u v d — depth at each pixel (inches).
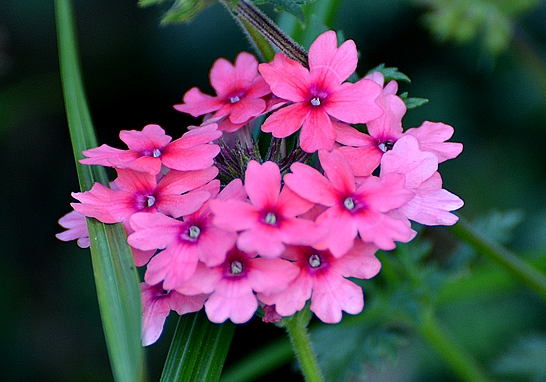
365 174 10.2
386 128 10.4
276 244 9.6
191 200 10.0
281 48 10.5
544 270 14.8
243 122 10.6
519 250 18.5
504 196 18.8
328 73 10.3
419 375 17.6
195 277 9.9
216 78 11.0
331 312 9.9
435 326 13.8
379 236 9.8
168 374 10.8
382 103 10.5
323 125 10.2
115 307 9.9
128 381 9.7
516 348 15.1
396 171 10.1
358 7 18.6
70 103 10.8
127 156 10.3
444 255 18.6
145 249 9.9
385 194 9.9
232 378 13.9
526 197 18.8
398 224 9.8
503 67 18.7
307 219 10.0
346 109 10.2
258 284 9.8
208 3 10.2
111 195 10.3
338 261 10.0
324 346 13.6
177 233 10.0
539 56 16.2
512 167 19.0
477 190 19.0
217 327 10.9
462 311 17.7
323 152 10.0
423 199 10.2
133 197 10.2
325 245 9.7
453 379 17.4
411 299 13.5
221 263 9.8
